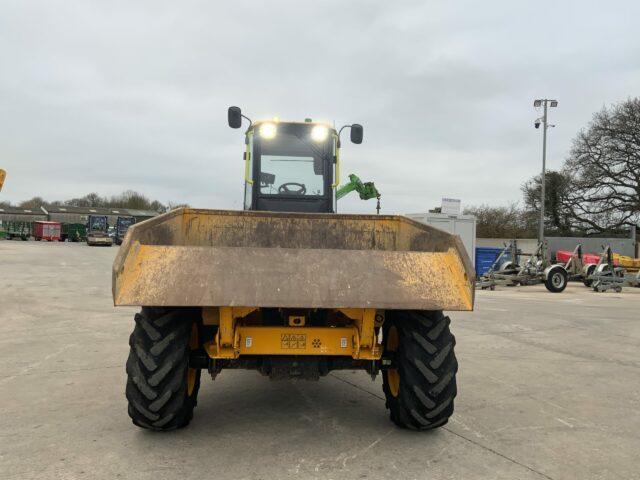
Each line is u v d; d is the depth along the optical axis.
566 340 7.59
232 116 6.54
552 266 16.39
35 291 12.19
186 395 3.52
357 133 6.66
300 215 4.79
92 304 10.27
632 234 29.45
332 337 3.45
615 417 4.18
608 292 16.59
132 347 3.37
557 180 37.28
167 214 4.09
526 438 3.68
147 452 3.29
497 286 18.31
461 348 6.91
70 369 5.41
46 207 76.62
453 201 19.50
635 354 6.69
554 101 26.81
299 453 3.32
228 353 3.36
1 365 5.55
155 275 3.00
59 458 3.19
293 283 3.05
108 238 45.69
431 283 3.16
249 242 4.77
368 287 3.08
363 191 8.55
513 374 5.56
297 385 4.96
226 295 2.96
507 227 41.06
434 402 3.44
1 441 3.46
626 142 33.19
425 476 3.03
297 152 6.52
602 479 3.05
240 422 3.89
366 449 3.40
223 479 2.93
